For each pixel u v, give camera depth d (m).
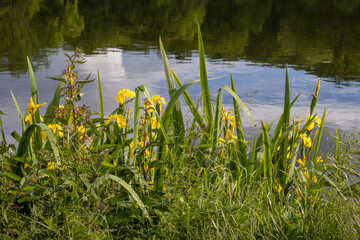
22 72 10.82
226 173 2.32
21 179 1.94
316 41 20.91
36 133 2.41
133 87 8.88
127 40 21.05
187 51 16.12
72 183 1.92
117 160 2.30
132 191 1.91
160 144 2.23
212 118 2.61
